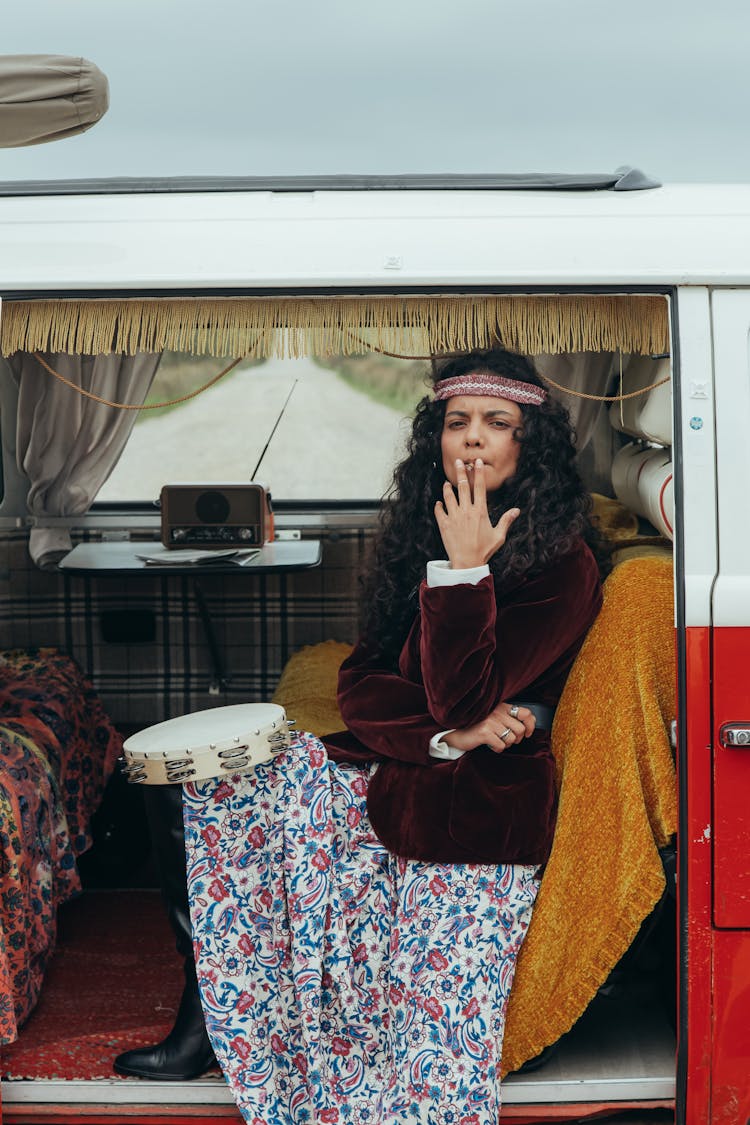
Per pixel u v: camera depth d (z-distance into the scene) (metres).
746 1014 2.37
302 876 2.50
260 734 2.51
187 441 4.08
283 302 2.39
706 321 2.34
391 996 2.50
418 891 2.54
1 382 3.92
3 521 4.05
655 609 2.58
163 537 4.03
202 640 4.21
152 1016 2.88
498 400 2.69
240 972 2.52
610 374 3.62
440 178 2.52
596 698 2.57
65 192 2.48
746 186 2.50
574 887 2.53
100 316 2.41
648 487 3.02
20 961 2.74
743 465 2.34
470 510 2.53
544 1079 2.53
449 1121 2.41
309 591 4.20
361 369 4.02
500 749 2.60
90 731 3.77
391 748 2.64
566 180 2.49
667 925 2.77
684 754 2.34
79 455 4.07
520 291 2.34
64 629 4.19
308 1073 2.46
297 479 4.14
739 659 2.32
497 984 2.48
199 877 2.54
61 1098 2.57
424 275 2.32
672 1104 2.53
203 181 2.52
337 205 2.40
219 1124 2.57
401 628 2.88
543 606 2.61
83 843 3.51
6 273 2.34
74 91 2.34
